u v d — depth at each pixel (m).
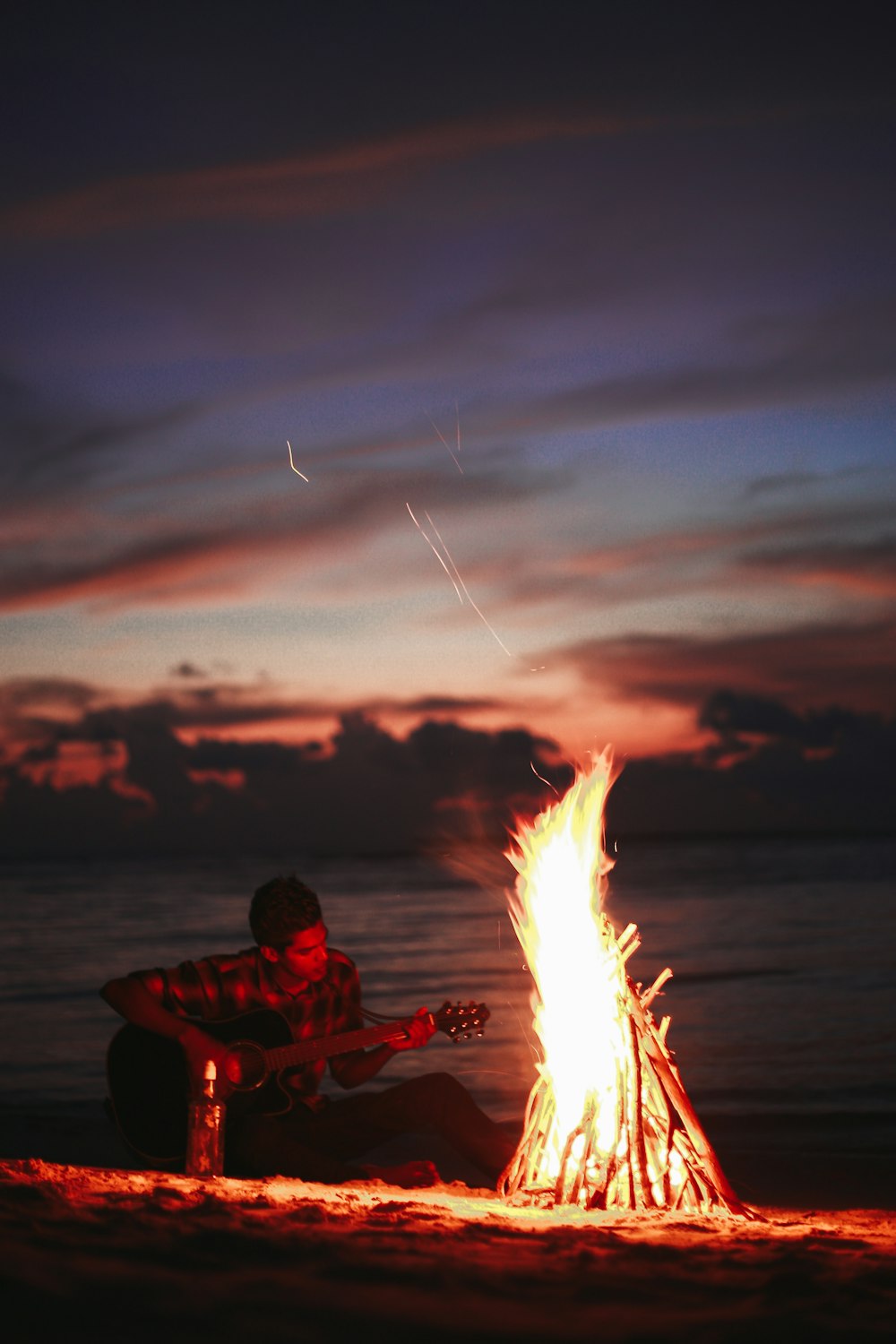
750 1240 2.97
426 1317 1.99
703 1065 12.17
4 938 32.34
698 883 51.25
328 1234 2.62
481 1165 4.16
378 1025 4.30
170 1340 1.79
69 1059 13.19
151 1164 4.04
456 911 41.34
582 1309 2.11
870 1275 2.45
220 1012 4.16
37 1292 1.98
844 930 28.78
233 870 97.19
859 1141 8.48
